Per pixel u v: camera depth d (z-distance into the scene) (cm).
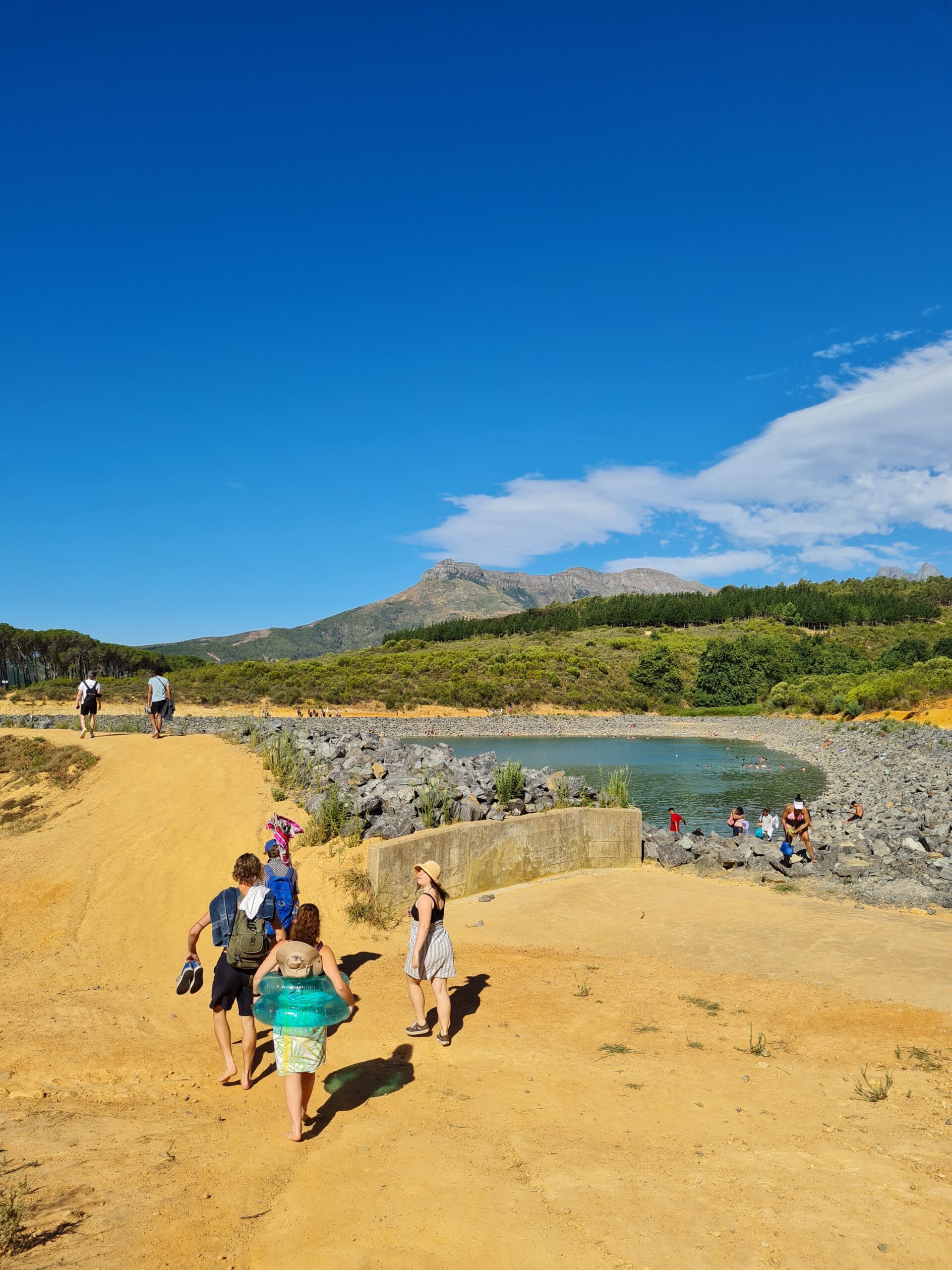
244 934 604
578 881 1298
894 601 14400
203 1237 364
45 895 1022
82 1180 420
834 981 822
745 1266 336
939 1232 357
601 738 6362
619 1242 357
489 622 15450
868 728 5038
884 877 1310
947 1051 632
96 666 8394
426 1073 611
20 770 1457
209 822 1203
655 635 12662
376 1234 369
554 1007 767
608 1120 516
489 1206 395
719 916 1091
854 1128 491
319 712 6812
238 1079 621
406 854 1086
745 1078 590
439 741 5741
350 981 847
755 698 8675
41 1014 760
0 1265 321
